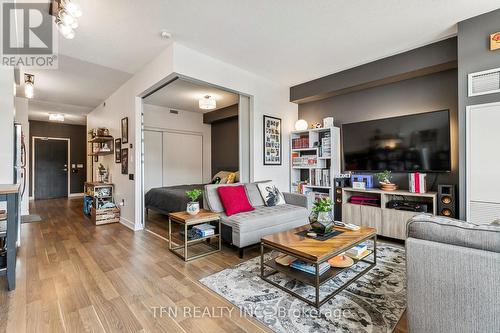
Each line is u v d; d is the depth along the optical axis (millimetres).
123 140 4328
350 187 3840
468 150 2512
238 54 3318
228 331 1514
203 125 6992
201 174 6922
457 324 1118
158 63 3258
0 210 2650
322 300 1790
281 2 2246
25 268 2414
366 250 2344
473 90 2494
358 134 3941
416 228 1289
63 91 4754
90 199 4863
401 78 3480
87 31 2668
